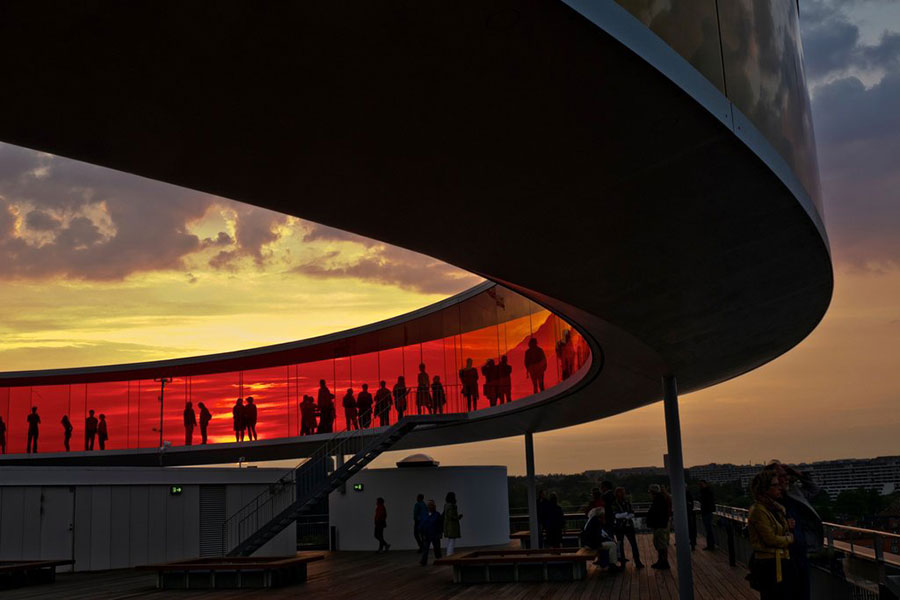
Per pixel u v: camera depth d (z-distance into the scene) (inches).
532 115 218.5
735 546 790.5
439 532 914.1
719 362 588.1
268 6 168.4
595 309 399.5
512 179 255.8
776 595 310.8
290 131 219.1
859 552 352.8
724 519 840.9
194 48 181.0
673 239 315.6
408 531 1168.2
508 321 993.5
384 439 1043.9
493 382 1016.9
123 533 979.3
